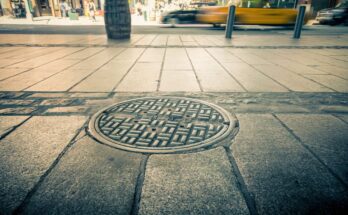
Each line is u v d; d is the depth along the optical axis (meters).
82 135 2.30
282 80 4.23
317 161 1.93
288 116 2.78
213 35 11.43
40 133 2.34
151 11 24.06
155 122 2.55
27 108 2.95
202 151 2.04
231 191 1.60
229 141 2.21
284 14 14.35
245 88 3.78
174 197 1.54
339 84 4.01
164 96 3.38
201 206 1.47
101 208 1.45
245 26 17.89
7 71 4.74
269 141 2.23
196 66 5.22
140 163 1.88
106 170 1.80
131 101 3.17
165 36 10.84
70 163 1.88
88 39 9.70
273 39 10.12
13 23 19.75
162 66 5.20
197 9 14.84
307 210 1.44
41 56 6.26
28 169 1.80
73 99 3.26
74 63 5.46
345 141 2.24
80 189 1.60
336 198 1.54
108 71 4.77
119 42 8.84
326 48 7.92
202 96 3.41
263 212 1.43
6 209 1.43
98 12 32.03
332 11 18.28
